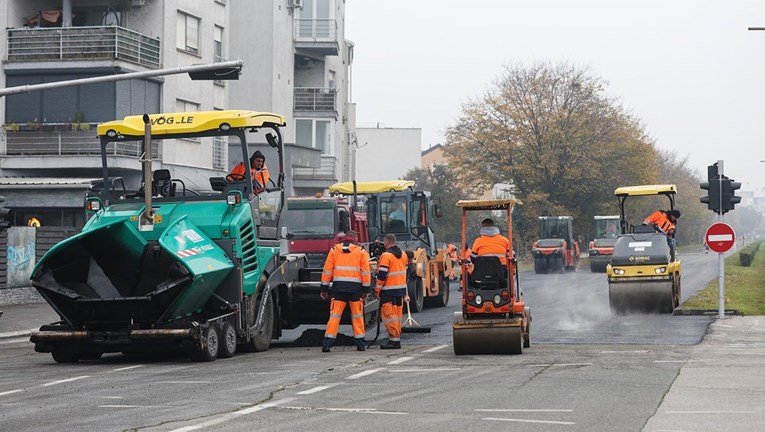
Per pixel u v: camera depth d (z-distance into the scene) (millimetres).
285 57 80750
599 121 112562
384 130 164250
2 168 56156
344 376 20391
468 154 114438
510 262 25234
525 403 16516
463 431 13938
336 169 87750
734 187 35906
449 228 111562
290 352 26266
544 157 109750
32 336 23594
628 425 14383
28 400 17422
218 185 25609
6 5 56969
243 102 78125
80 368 22969
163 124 25750
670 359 23141
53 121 56250
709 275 71750
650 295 37875
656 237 38906
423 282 41812
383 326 33031
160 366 23031
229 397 17406
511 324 24422
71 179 54500
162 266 23391
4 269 45531
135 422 14859
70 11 57719
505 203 25234
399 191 45219
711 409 15781
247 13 77875
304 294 28438
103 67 55875
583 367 21641
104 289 23547
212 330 23859
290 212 41469
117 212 25031
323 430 14039
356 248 26359
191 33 63625
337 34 92062
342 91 99562
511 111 111562
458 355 24688
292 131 82562
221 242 24547
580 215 115500
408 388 18469
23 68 56344
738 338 28625
